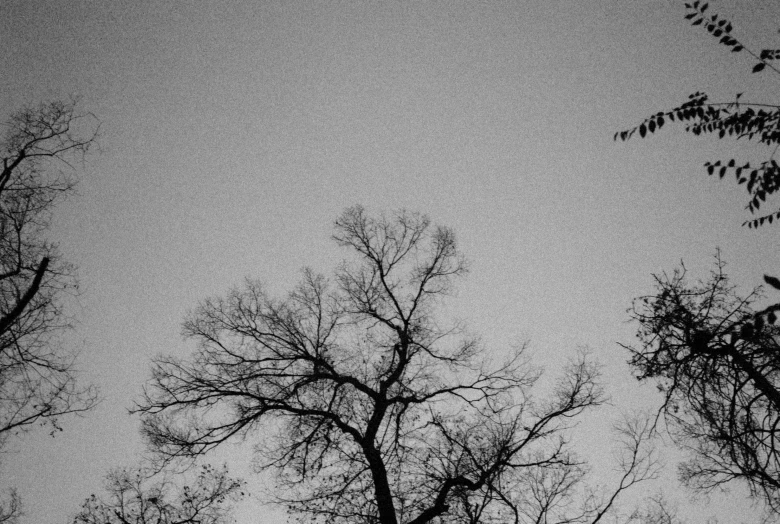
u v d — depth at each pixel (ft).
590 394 40.32
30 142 35.37
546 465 37.78
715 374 22.86
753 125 17.61
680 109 18.28
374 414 42.01
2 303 32.19
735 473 30.40
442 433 40.22
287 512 37.88
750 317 13.15
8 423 31.07
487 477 35.94
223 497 43.55
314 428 42.04
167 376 42.57
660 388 26.04
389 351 46.75
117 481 42.91
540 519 35.91
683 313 25.18
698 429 27.32
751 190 17.42
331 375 43.50
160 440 40.75
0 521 34.60
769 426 22.56
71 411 33.04
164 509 42.96
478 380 45.19
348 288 50.26
